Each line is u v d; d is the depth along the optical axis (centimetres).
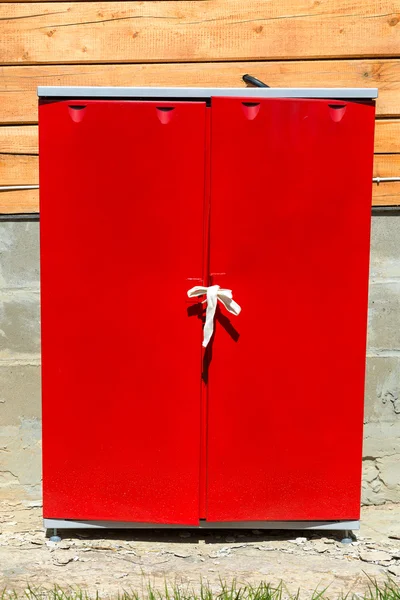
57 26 270
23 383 276
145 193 231
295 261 234
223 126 229
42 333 236
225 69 271
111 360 236
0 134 272
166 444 238
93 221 232
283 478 240
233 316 235
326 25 270
